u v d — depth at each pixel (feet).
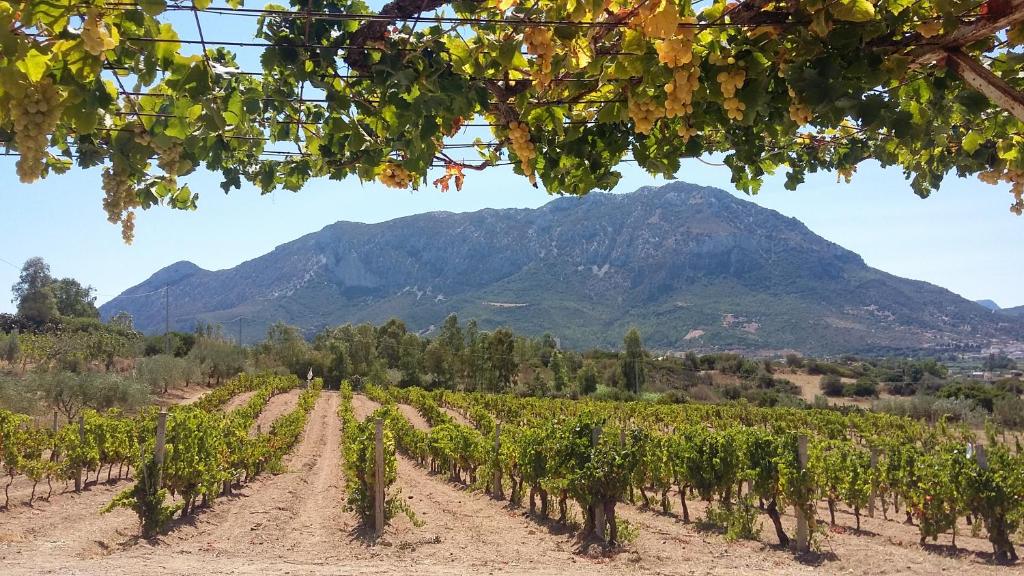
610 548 27.91
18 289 203.92
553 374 192.54
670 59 7.54
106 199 7.64
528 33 7.84
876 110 7.59
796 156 13.41
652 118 8.55
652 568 25.41
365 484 32.40
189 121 7.59
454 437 48.52
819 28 7.10
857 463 36.22
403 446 69.15
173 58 7.19
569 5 7.67
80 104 6.46
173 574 22.82
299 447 69.15
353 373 198.49
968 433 40.57
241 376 138.41
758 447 30.96
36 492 38.63
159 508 29.40
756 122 9.14
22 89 6.06
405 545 28.58
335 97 8.54
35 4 5.94
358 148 9.55
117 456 42.86
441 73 8.33
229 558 26.27
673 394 163.32
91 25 5.99
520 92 9.12
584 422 32.12
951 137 11.15
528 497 41.98
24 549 26.14
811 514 28.63
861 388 180.14
